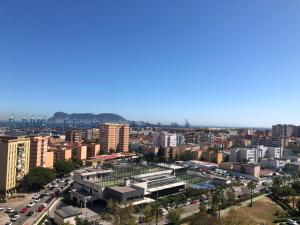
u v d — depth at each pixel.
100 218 141.62
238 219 142.75
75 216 142.50
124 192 161.00
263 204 185.38
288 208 179.12
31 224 140.38
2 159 188.25
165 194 197.62
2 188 187.88
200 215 135.25
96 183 179.00
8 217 150.12
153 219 146.38
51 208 166.25
